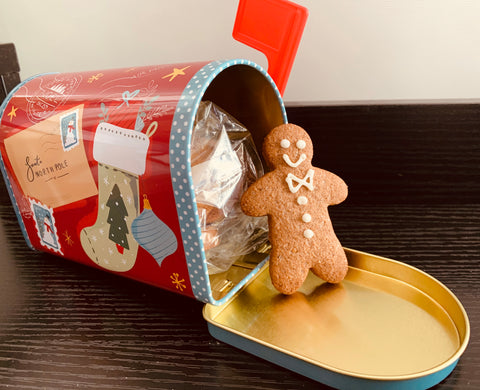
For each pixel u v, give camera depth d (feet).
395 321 0.58
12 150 0.68
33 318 0.64
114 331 0.61
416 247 0.76
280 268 0.60
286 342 0.55
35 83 0.71
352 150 0.87
